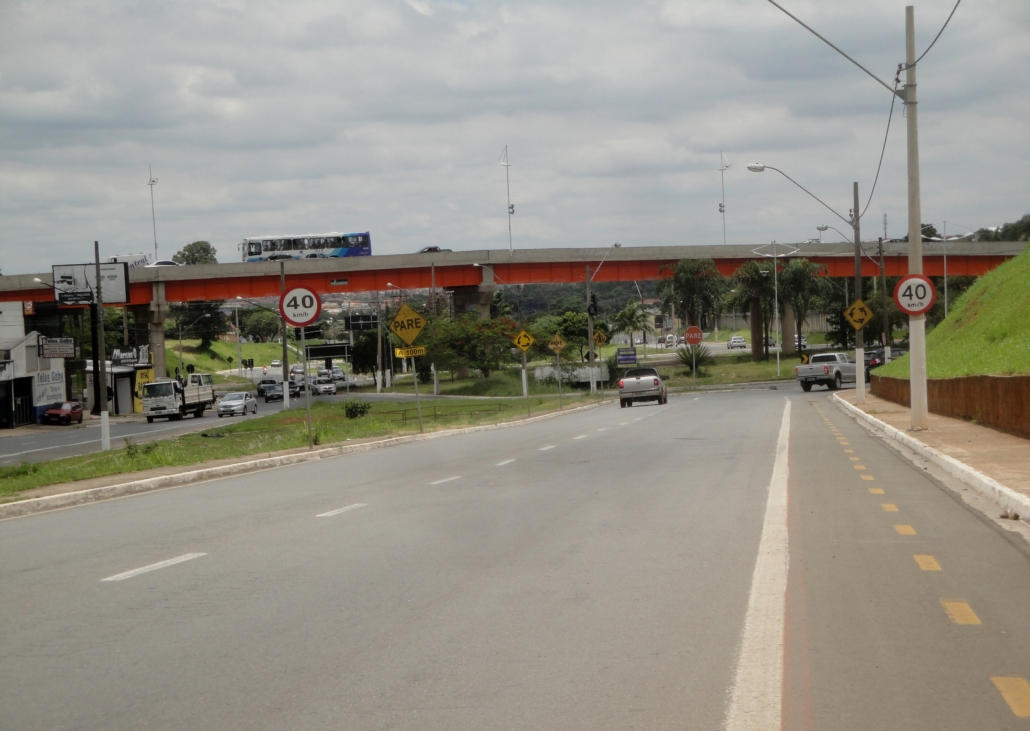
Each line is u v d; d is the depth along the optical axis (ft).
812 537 33.22
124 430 189.16
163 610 24.77
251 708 17.13
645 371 184.14
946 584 25.75
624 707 16.80
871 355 245.65
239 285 293.64
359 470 65.26
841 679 18.12
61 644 21.76
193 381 246.88
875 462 59.26
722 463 59.57
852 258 357.20
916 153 77.87
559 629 21.93
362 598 25.45
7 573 30.89
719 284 341.62
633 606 23.91
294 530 37.70
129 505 50.39
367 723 16.26
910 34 77.46
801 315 358.23
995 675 18.17
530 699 17.29
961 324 160.25
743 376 310.65
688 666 19.04
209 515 43.73
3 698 18.04
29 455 128.98
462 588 26.35
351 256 321.73
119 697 17.93
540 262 320.09
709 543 32.30
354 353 426.92
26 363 232.73
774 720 16.07
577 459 66.03
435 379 313.12
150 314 293.84
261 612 24.22
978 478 44.98
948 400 93.25
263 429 150.82
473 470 61.05
